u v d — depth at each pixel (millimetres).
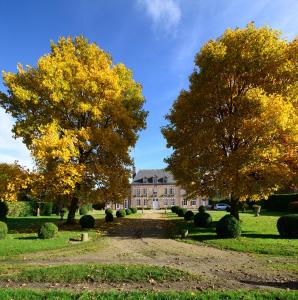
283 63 21828
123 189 28328
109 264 12625
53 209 51750
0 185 24062
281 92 21984
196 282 10102
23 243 17984
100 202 28375
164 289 9375
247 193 21562
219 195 24453
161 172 89188
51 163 24891
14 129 26266
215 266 12445
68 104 25953
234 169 20906
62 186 24625
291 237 19328
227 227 19656
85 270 11352
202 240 19516
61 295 8352
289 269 11844
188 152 23328
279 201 44781
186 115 24328
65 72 26422
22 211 43125
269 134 19859
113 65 30844
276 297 8016
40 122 26359
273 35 23094
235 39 23047
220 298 7918
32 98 25500
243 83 23875
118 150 27109
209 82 23531
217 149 23172
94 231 25031
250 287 9453
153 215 46531
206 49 23500
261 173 21766
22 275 10930
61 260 13930
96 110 26062
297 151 21500
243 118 21469
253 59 22031
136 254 15359
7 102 26625
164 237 21828
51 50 29719
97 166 26469
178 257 14469
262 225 25781
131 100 30625
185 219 33438
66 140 23953
